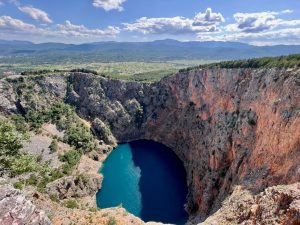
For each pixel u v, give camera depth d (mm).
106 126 174250
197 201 98562
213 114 122500
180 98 165125
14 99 155875
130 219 57406
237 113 101062
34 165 46094
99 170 132750
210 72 135750
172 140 161875
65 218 51719
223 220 46875
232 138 94750
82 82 190250
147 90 187375
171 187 116938
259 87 92812
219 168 95625
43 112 157750
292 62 85438
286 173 60312
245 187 67062
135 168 135250
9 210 23141
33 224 23656
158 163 141000
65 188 99375
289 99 72562
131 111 181625
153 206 103375
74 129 153750
